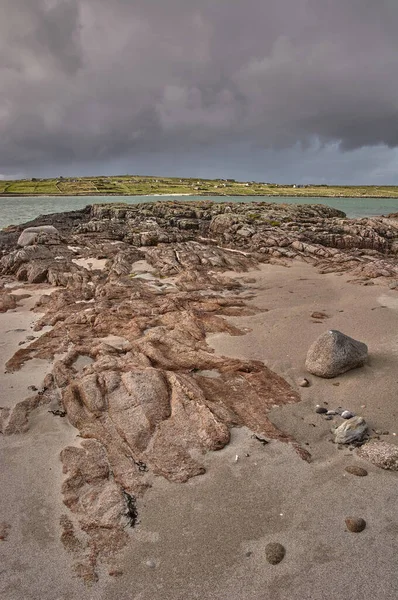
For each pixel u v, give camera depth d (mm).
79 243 39781
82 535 7793
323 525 7777
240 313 20312
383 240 39344
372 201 127812
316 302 22078
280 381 13422
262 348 15984
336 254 34281
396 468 9141
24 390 13117
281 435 10578
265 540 7527
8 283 27859
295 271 30203
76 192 146750
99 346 15609
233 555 7262
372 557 7062
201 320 18969
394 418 11141
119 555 7359
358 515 7969
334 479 8984
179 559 7238
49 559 7316
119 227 48750
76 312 20828
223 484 8945
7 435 10883
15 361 15211
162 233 41594
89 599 6605
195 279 26766
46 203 106250
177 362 14617
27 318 20719
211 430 10469
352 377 13250
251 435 10578
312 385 13117
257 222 47344
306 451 9984
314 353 13703
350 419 10656
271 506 8297
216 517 8094
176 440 10305
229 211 59250
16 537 7766
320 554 7180
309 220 49531
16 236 45781
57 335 17719
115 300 22453
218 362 14508
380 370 13531
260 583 6727
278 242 38156
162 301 21938
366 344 15727
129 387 12219
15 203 106188
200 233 48781
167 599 6562
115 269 28969
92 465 9586
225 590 6648
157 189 161375
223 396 12492
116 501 8484
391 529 7605
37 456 10055
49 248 36438
